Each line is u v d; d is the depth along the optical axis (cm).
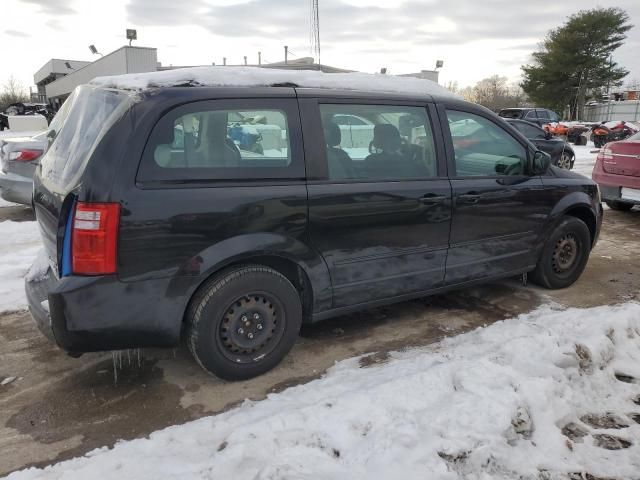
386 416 266
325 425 259
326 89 339
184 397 308
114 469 237
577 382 316
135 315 280
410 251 371
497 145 419
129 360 347
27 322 403
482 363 312
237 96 305
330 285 342
